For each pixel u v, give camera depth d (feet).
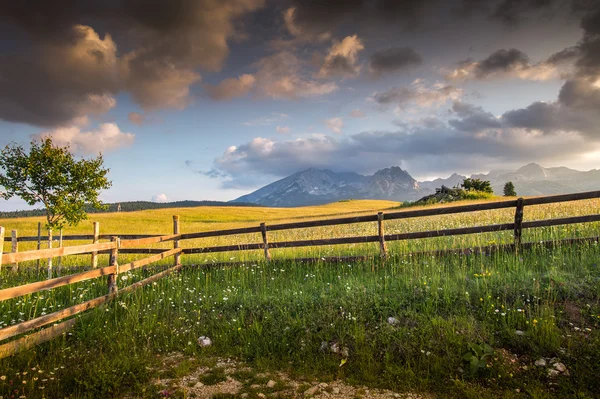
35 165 42.70
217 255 49.19
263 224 37.14
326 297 24.00
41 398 15.56
